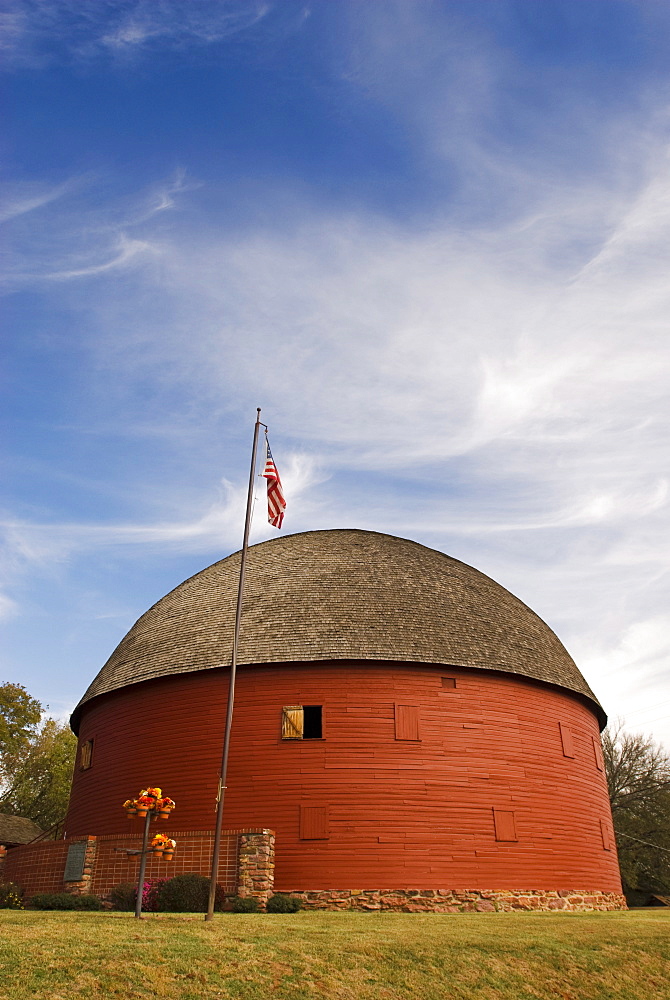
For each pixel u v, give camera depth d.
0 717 49.59
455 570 32.84
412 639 26.67
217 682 26.52
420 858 23.67
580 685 30.39
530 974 15.13
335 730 25.05
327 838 23.70
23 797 58.84
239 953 13.84
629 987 15.41
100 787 28.00
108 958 12.73
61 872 23.16
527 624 31.42
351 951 14.76
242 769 25.00
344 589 28.72
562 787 27.17
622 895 28.61
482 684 26.83
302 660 25.69
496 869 24.28
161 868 21.86
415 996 13.36
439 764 25.03
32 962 12.20
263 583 29.77
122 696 28.72
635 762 52.38
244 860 21.47
